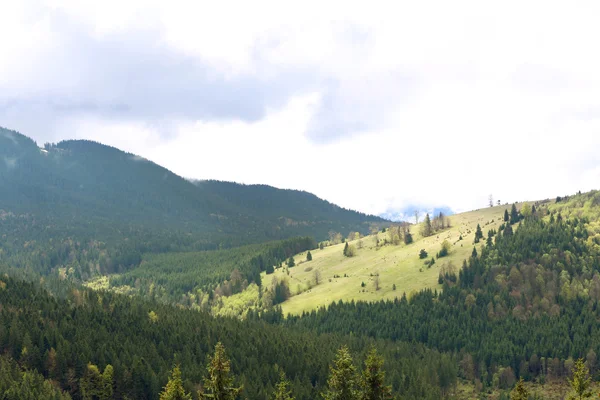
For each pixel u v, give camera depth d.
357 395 81.69
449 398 186.25
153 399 157.50
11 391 135.12
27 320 188.25
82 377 158.00
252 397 152.38
